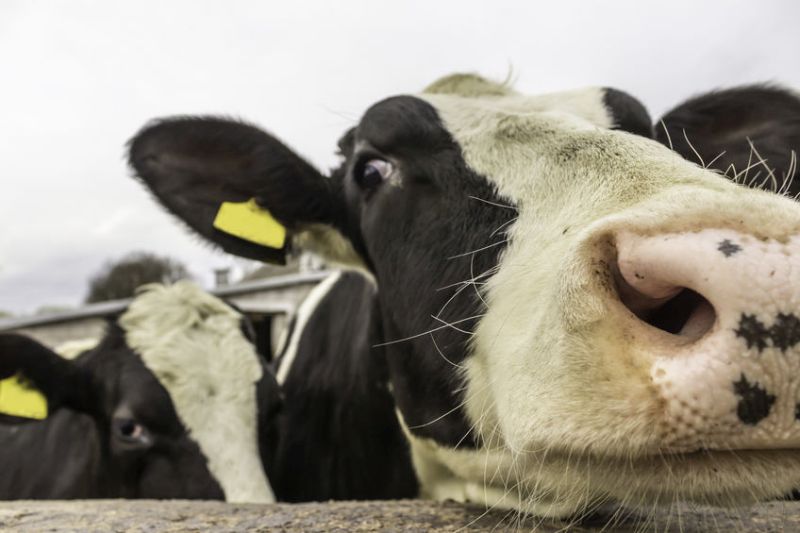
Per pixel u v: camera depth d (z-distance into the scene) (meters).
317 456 0.81
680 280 0.27
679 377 0.26
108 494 0.75
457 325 0.42
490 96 0.53
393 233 0.48
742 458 0.27
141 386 0.74
